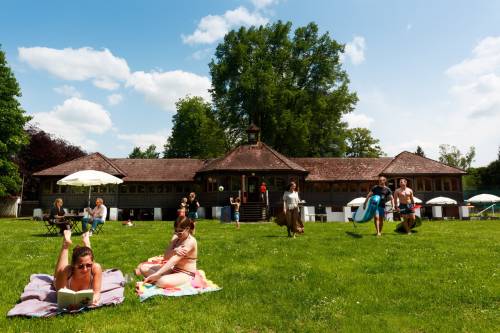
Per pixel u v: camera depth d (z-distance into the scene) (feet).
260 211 103.04
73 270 19.16
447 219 115.65
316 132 165.07
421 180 130.21
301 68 163.84
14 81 121.60
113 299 19.49
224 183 119.03
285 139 160.97
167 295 20.51
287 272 26.37
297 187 122.83
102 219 55.62
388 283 23.22
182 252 22.54
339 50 168.55
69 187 122.93
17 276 25.70
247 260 30.83
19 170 137.90
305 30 171.12
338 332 15.94
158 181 128.88
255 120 164.35
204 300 20.04
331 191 132.57
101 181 61.05
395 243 38.22
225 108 172.55
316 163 140.77
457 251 33.81
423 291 21.45
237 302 19.85
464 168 272.92
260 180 123.03
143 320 17.02
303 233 49.90
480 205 179.73
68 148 162.91
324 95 170.19
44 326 16.34
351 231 52.34
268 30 172.45
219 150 177.99
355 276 24.88
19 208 138.82
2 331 15.67
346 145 180.14
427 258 30.53
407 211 47.67
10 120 116.88
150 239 47.24
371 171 135.54
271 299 20.44
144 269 23.84
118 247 39.45
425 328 16.29
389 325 16.66
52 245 41.34
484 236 46.29
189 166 139.74
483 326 16.40
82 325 16.37
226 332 15.83
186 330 15.96
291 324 16.79
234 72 165.89
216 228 66.59
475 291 21.20
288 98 156.87
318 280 24.08
